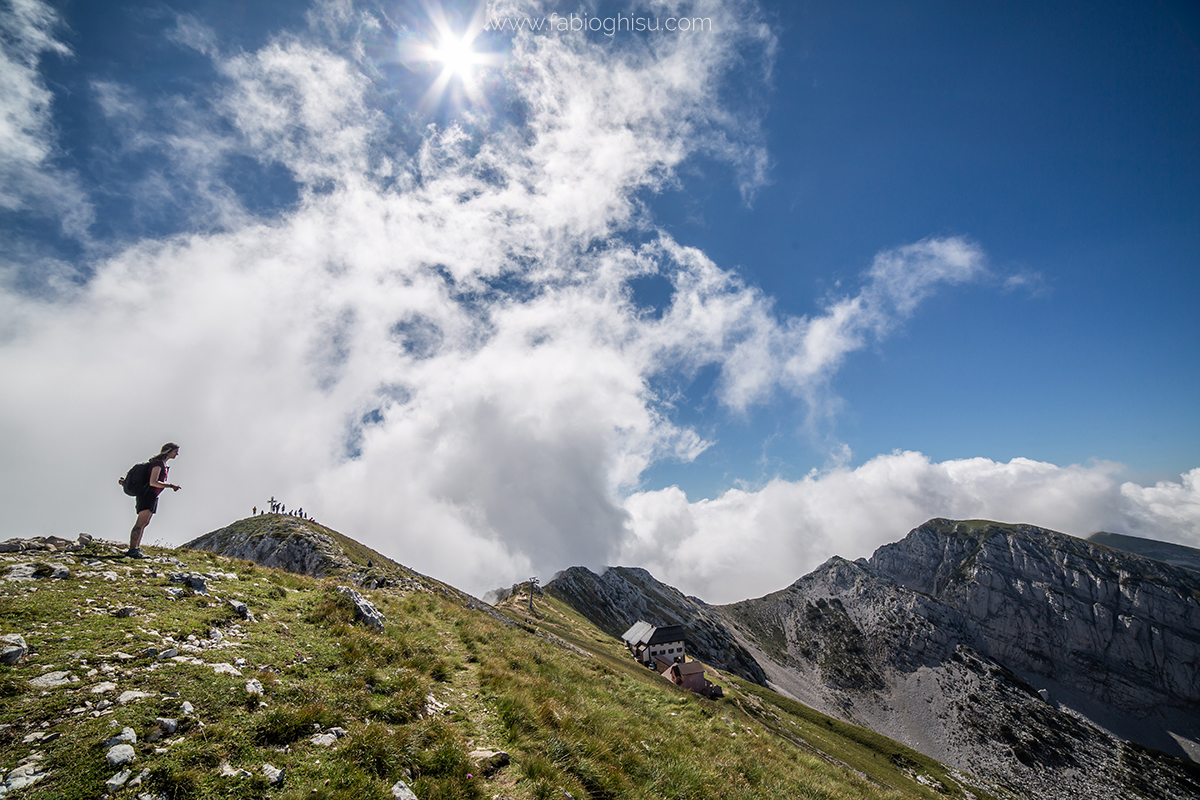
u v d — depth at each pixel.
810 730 94.12
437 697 10.94
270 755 6.82
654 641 123.06
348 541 88.88
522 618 86.88
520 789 8.14
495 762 8.62
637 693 20.58
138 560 13.25
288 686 8.74
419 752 8.00
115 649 8.22
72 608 9.27
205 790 5.84
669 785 11.01
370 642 12.38
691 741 15.86
